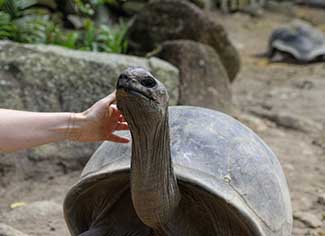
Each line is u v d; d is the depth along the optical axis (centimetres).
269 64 860
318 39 894
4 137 233
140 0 825
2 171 416
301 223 368
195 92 527
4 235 298
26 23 547
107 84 448
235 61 629
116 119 241
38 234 338
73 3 689
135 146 204
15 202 390
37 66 436
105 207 238
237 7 1173
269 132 543
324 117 595
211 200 220
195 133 233
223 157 227
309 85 726
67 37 584
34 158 425
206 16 607
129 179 224
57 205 370
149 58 501
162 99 197
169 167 210
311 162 477
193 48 550
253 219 215
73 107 443
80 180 237
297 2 1327
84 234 233
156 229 225
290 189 421
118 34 630
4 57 432
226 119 251
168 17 612
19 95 430
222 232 225
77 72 444
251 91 702
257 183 229
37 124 237
